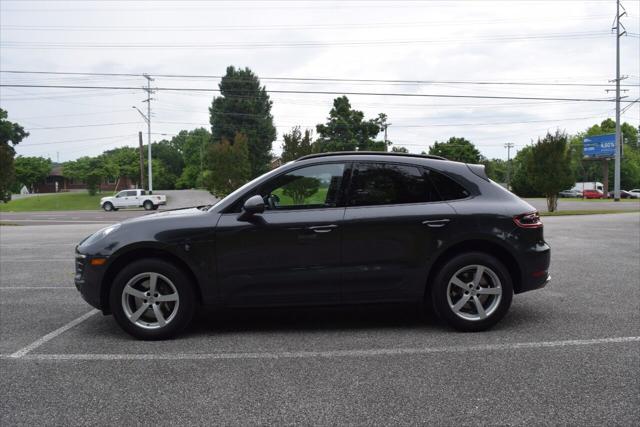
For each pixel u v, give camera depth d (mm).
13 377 3852
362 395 3451
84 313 5797
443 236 4781
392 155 5051
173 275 4699
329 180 4914
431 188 4938
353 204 4855
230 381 3732
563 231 14961
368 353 4309
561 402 3303
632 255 9773
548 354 4215
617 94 43875
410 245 4773
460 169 5051
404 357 4195
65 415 3201
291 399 3404
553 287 6832
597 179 95062
